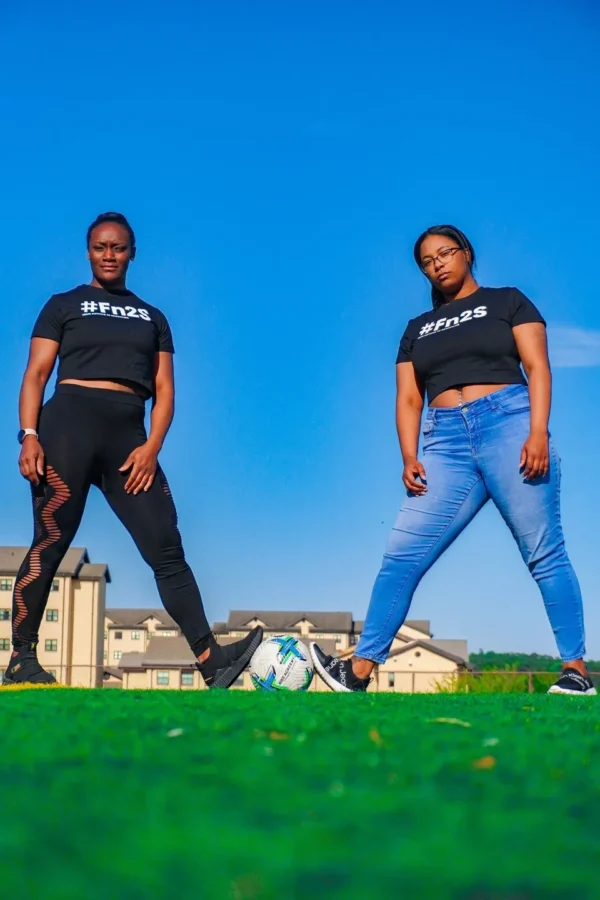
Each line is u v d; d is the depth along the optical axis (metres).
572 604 4.16
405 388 4.55
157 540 4.60
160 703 2.29
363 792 0.88
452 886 0.53
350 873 0.55
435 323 4.41
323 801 0.82
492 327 4.28
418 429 4.54
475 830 0.69
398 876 0.54
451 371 4.32
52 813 0.78
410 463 4.41
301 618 62.50
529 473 4.16
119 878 0.54
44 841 0.65
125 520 4.63
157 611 71.94
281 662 4.53
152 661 44.72
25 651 4.48
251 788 0.92
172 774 1.03
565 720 1.96
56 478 4.47
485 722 1.81
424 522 4.34
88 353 4.57
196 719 1.75
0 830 0.69
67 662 46.03
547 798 0.90
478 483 4.32
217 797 0.86
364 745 1.32
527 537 4.22
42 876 0.55
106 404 4.55
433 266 4.45
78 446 4.50
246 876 0.54
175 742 1.36
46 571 4.48
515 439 4.20
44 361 4.59
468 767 1.10
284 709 2.06
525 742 1.41
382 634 4.38
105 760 1.17
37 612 4.50
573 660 4.17
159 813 0.77
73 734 1.47
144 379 4.67
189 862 0.57
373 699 2.70
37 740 1.40
